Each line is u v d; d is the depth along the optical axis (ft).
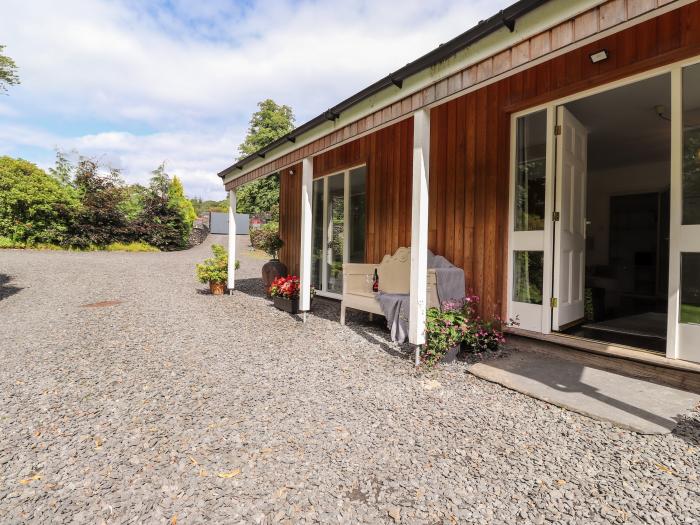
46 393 8.68
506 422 7.16
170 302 19.57
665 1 5.55
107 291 21.88
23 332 13.87
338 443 6.54
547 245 11.35
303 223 15.31
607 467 5.73
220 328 14.60
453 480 5.53
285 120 68.49
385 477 5.63
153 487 5.41
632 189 23.15
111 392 8.73
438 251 14.30
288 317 16.57
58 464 5.97
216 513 4.91
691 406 7.35
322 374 9.77
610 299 19.17
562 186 11.35
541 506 4.97
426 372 9.75
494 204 12.42
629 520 4.68
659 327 12.12
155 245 49.52
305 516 4.85
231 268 22.33
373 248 17.95
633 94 11.89
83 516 4.84
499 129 12.31
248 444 6.53
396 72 9.89
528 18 7.25
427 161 10.06
